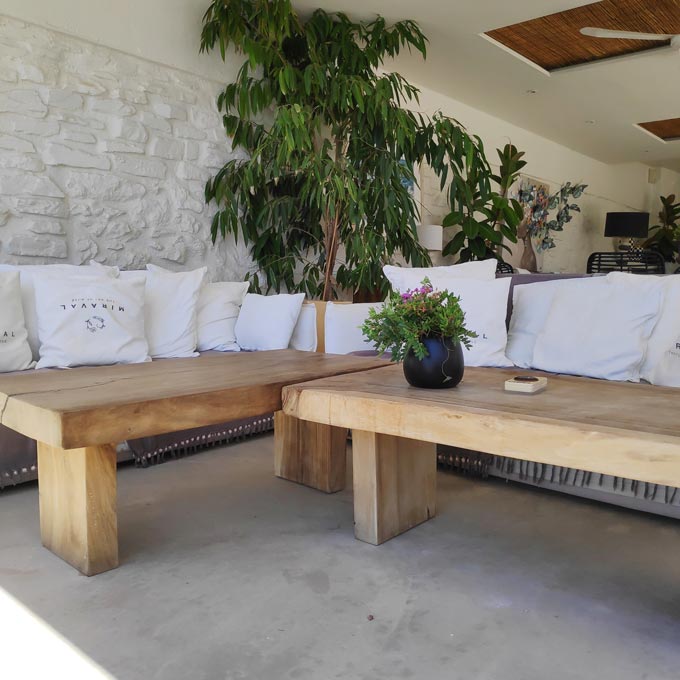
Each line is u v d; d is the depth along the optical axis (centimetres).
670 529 193
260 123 410
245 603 148
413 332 168
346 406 160
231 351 327
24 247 303
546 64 537
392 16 415
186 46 367
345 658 126
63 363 254
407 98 549
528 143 728
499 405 145
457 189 427
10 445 221
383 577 161
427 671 122
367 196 387
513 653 127
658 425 123
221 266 396
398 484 188
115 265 339
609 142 784
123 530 193
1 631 137
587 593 153
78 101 319
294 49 406
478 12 411
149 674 121
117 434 149
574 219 840
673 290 228
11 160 296
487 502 218
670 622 139
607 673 121
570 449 123
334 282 434
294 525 197
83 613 144
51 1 305
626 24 464
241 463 264
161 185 360
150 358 278
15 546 181
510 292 294
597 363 231
